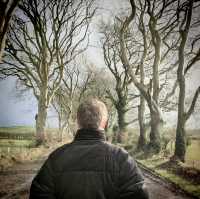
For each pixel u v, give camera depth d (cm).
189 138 2300
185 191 985
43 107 3006
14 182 1111
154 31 2153
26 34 2900
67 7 2748
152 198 917
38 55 3134
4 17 1262
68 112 4231
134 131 3819
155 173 1381
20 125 4184
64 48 2950
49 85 3638
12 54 2888
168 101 2808
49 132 4325
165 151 2153
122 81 3728
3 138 3547
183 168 1388
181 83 1833
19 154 1942
